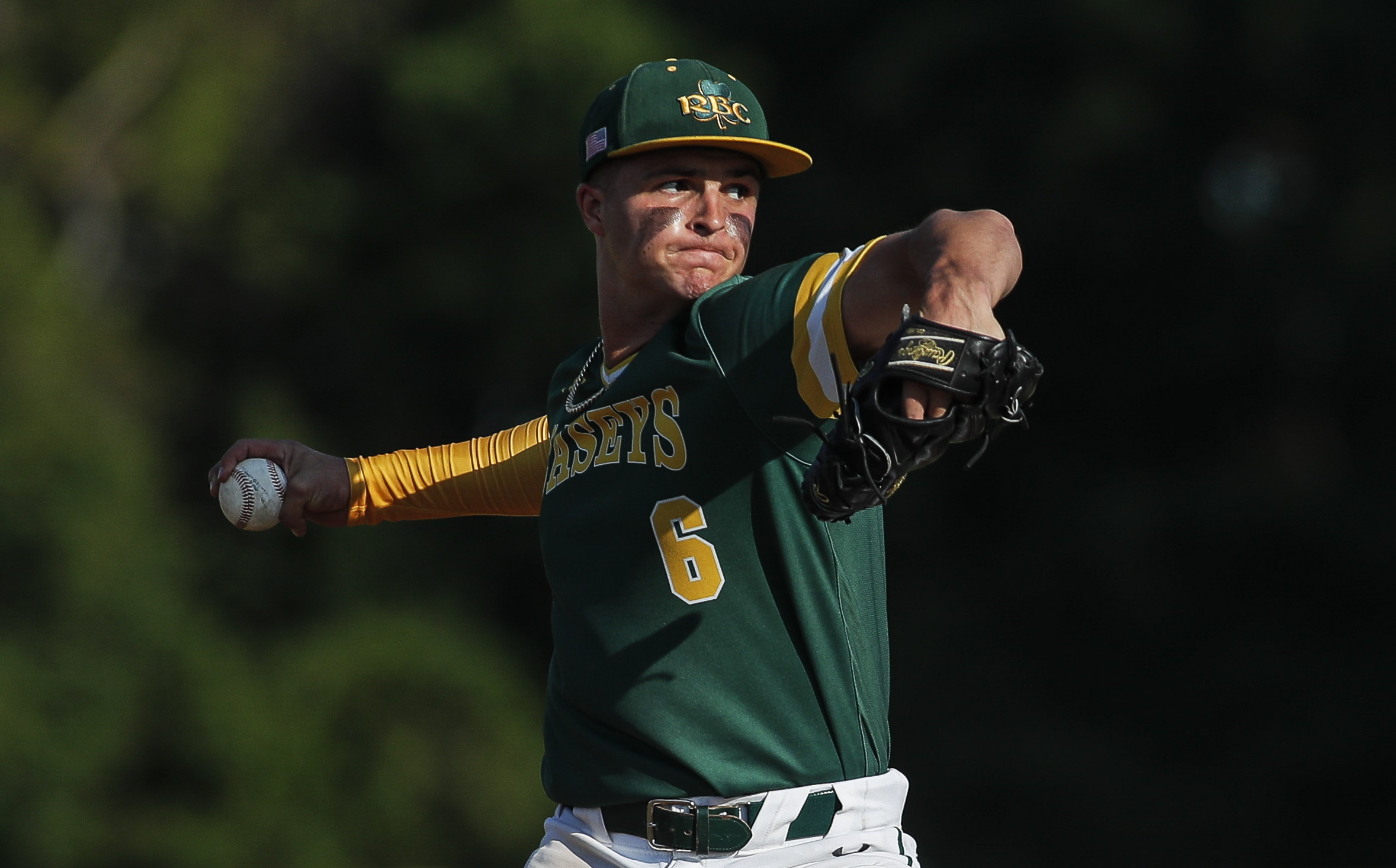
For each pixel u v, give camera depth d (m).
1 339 54.38
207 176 62.78
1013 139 66.19
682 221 11.39
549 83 62.50
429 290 65.56
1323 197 68.12
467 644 61.97
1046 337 71.62
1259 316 68.38
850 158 71.00
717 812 10.61
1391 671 65.44
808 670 10.79
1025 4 64.50
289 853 53.41
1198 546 67.44
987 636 69.12
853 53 71.75
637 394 11.12
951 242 8.91
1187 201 67.62
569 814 11.52
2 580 51.28
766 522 10.71
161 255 68.06
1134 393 71.69
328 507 14.38
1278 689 65.88
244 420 65.00
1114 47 63.94
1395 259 65.06
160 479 58.16
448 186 64.75
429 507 14.60
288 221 65.50
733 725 10.67
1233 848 63.94
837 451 8.94
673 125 11.24
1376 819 64.38
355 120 69.50
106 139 62.62
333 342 71.00
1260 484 67.75
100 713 50.53
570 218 65.75
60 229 62.84
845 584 10.95
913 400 8.67
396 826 56.19
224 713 53.44
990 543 71.62
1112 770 64.69
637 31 64.62
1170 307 70.44
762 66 68.69
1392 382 69.44
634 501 11.00
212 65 63.59
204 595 60.72
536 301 65.31
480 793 57.69
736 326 10.45
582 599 11.23
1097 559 67.19
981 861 64.19
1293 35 63.16
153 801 52.94
